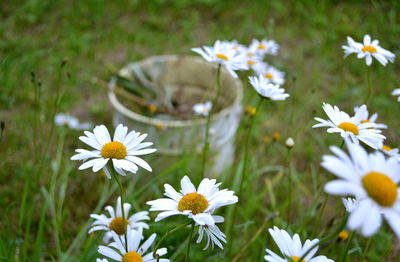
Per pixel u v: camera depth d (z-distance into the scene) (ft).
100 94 2.62
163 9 3.57
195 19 3.39
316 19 3.26
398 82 2.61
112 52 3.02
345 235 1.22
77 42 3.03
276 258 0.80
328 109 1.05
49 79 2.66
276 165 2.09
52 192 1.64
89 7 3.49
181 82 2.21
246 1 3.64
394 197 0.62
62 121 2.08
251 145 2.18
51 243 1.63
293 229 1.53
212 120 1.76
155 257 0.89
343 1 3.56
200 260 1.39
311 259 0.82
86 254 1.17
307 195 1.90
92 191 1.89
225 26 3.29
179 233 1.39
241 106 2.10
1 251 1.15
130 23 3.38
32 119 2.27
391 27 2.97
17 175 1.91
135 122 1.80
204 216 0.79
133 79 2.14
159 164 1.82
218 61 1.30
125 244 0.95
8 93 2.45
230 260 1.31
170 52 3.04
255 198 1.67
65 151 2.11
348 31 3.13
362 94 2.55
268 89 1.16
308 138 2.25
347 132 1.00
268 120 2.31
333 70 2.83
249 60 1.75
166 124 1.74
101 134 0.93
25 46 2.93
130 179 1.88
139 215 1.13
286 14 3.41
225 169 1.76
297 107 2.45
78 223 1.76
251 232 1.64
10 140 2.14
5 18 3.33
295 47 3.07
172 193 0.87
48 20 3.34
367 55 1.29
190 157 1.58
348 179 0.62
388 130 2.29
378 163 0.66
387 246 1.60
